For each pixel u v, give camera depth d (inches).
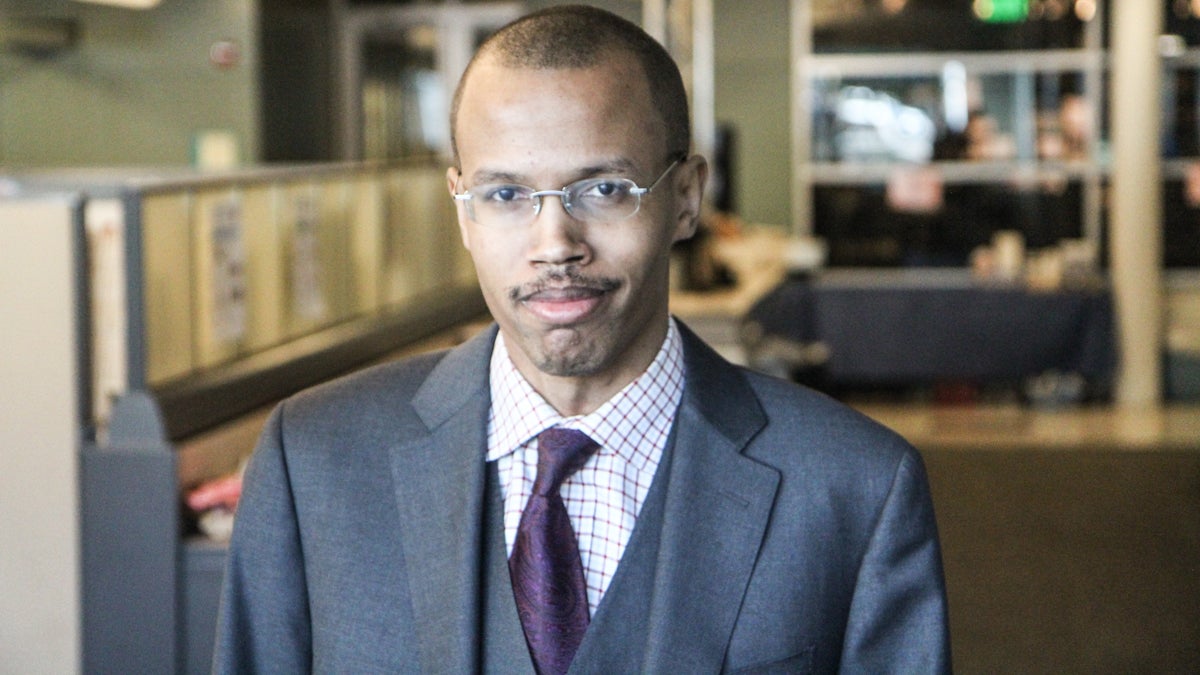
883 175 339.6
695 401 50.3
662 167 46.6
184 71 291.3
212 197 122.0
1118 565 173.6
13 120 296.2
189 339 118.0
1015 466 223.8
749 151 343.3
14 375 111.1
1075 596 162.7
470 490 49.3
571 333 46.1
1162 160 325.7
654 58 46.9
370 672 49.0
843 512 49.5
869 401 336.8
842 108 339.9
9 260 110.7
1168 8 322.3
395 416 52.1
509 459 50.2
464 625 47.8
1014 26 332.8
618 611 47.6
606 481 49.1
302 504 51.2
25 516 111.2
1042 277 320.5
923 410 323.0
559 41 45.3
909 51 336.5
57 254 110.6
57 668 111.6
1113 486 211.0
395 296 165.6
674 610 47.6
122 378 120.7
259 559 51.4
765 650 48.0
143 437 109.5
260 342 130.9
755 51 340.2
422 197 175.5
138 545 109.3
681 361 51.3
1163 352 324.2
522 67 45.1
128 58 292.0
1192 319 327.3
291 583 51.3
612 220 45.5
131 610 109.8
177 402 111.8
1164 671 141.5
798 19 338.0
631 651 47.6
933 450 234.7
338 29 324.8
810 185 342.3
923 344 323.0
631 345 49.1
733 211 327.9
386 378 53.9
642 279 46.4
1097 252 334.3
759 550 48.9
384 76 325.1
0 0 289.0
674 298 232.8
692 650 47.5
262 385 124.7
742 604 48.4
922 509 50.5
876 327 323.3
